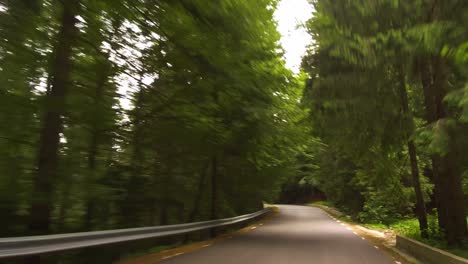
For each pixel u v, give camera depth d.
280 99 16.75
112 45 11.31
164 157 17.06
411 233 18.45
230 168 24.59
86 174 11.65
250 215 27.84
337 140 15.59
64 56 10.07
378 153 16.78
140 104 14.48
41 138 10.10
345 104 12.23
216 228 20.55
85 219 13.13
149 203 17.12
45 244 7.58
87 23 10.16
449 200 13.02
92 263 10.62
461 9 8.18
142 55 11.99
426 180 28.14
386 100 12.51
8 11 8.26
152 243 14.88
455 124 8.66
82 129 12.55
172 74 13.08
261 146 19.31
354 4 9.38
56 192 10.59
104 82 12.55
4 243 6.51
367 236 19.91
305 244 15.45
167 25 10.34
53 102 9.88
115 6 9.51
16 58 9.05
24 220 9.71
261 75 14.00
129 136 14.67
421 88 14.38
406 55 9.00
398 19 8.96
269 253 12.56
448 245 12.82
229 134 16.19
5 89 9.53
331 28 9.89
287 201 86.56
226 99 14.01
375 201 30.36
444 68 10.41
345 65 11.85
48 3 9.09
